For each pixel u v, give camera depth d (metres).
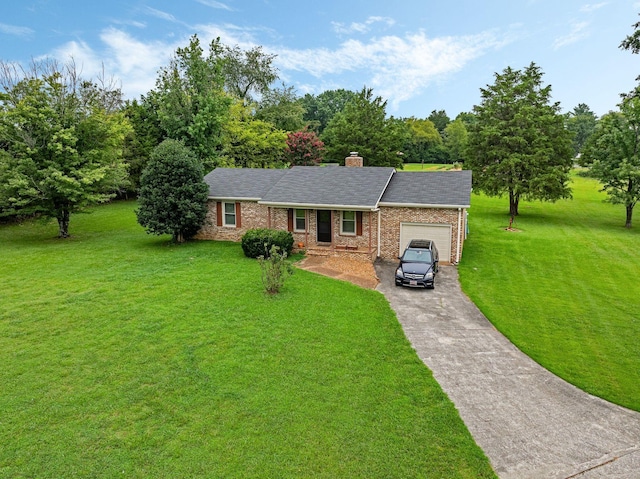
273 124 45.44
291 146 43.59
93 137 24.17
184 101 35.22
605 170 29.12
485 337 11.33
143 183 21.70
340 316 12.34
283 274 16.19
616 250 22.38
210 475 6.14
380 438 7.03
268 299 13.53
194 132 34.34
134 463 6.37
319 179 22.05
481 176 33.28
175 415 7.56
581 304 14.18
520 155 30.77
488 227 29.09
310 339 10.76
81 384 8.56
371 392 8.42
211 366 9.31
